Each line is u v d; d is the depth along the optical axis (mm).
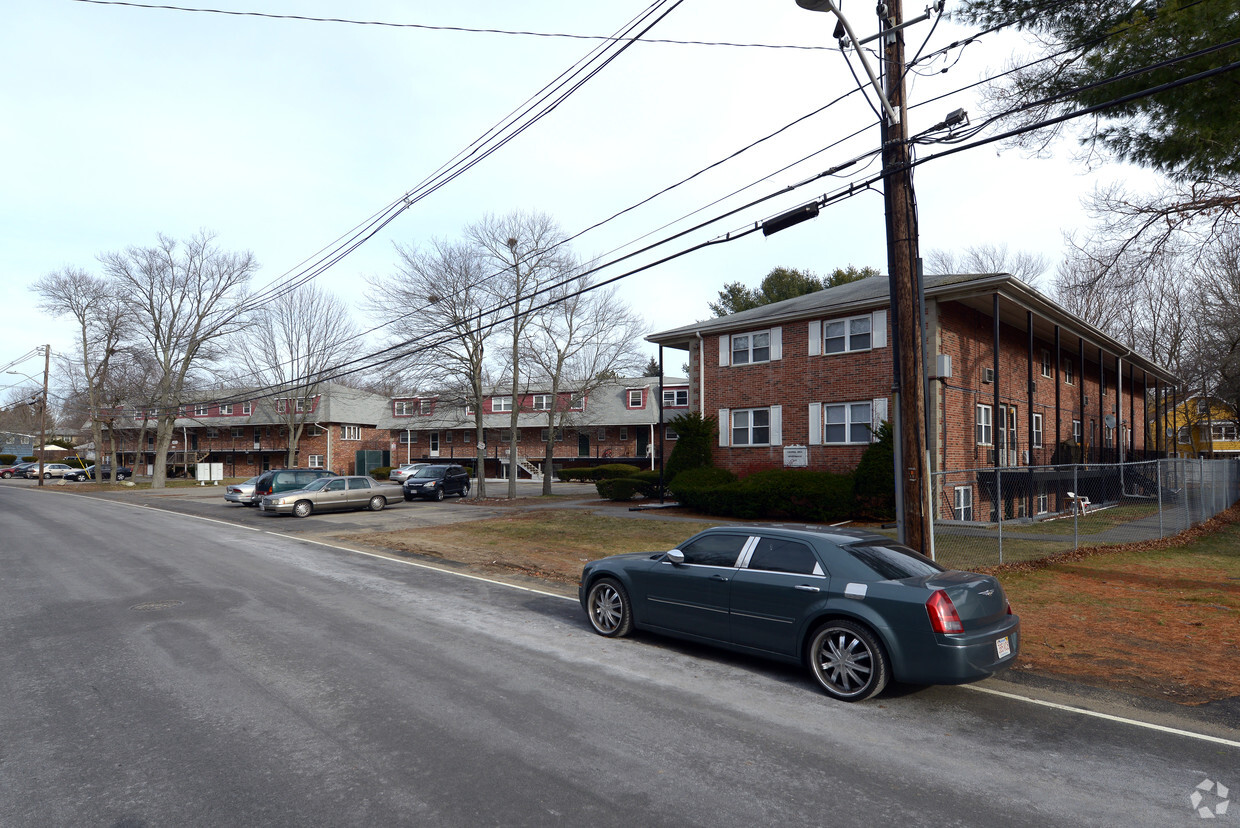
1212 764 4961
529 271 29781
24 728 5438
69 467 71125
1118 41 10781
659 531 19000
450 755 4945
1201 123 10719
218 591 11031
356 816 4094
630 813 4148
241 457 63281
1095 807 4289
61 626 8719
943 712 5969
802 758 4973
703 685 6578
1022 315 22812
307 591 11148
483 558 15219
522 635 8414
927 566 6832
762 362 24312
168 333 48156
